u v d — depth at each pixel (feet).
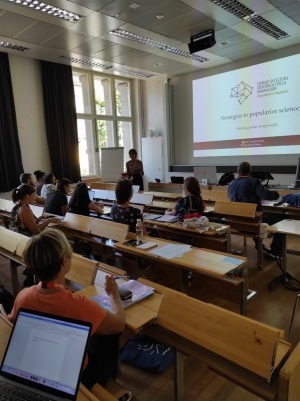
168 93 26.40
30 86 20.66
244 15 14.37
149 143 27.68
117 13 13.66
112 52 19.08
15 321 3.16
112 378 4.13
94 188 20.56
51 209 12.29
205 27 15.58
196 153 25.21
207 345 3.76
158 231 10.68
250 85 21.35
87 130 25.40
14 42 16.89
